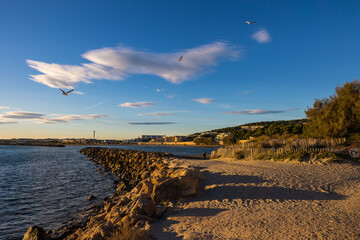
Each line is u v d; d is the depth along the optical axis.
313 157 21.64
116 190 25.11
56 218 16.48
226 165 24.64
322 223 8.02
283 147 25.69
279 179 15.82
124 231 7.84
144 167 34.91
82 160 68.81
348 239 6.70
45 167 48.03
